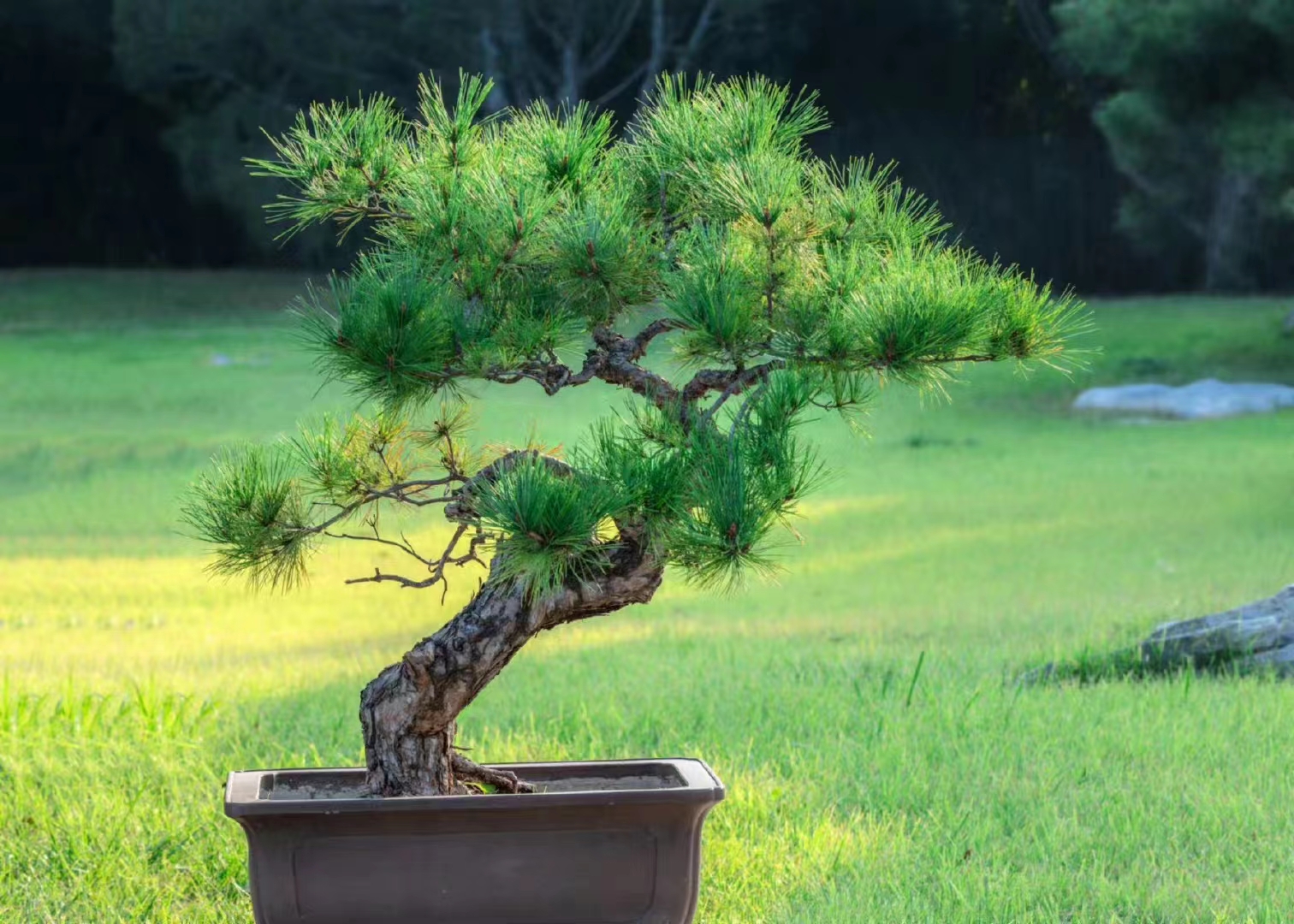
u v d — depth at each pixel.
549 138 4.41
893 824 5.48
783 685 7.77
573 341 4.16
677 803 3.96
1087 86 45.38
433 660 4.09
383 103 4.44
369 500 4.34
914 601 11.01
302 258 41.22
